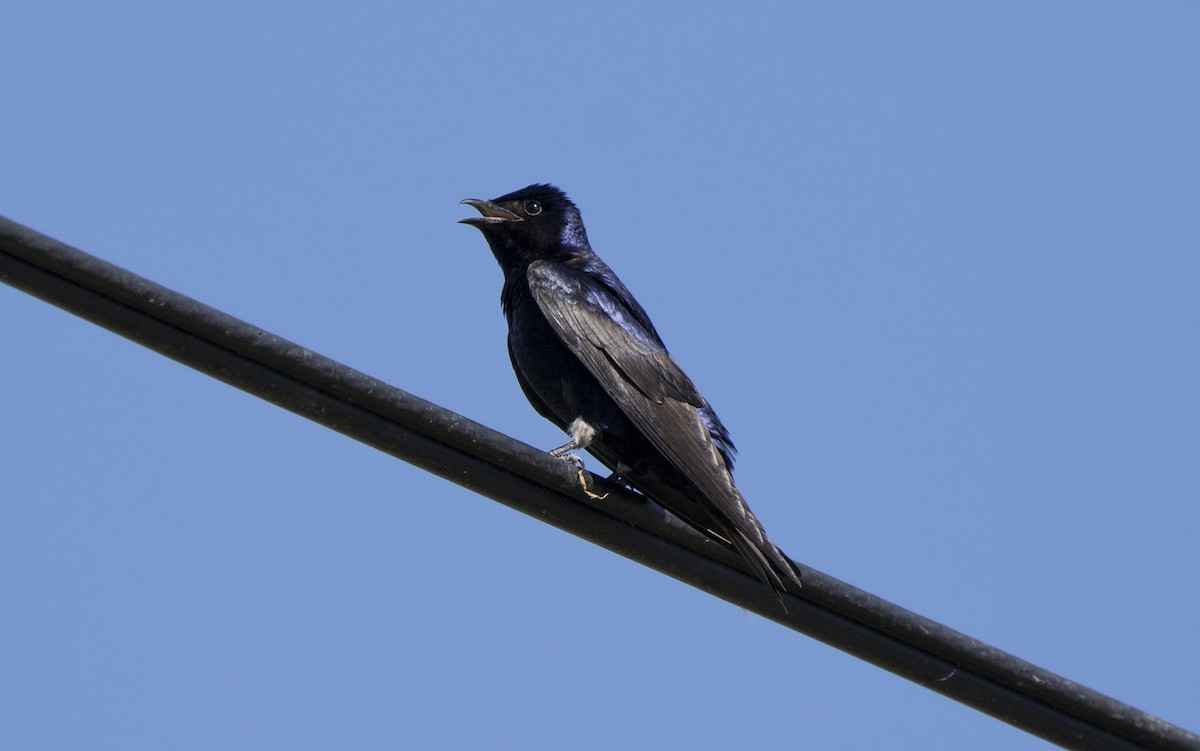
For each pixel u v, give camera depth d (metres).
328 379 10.64
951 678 11.62
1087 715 11.63
